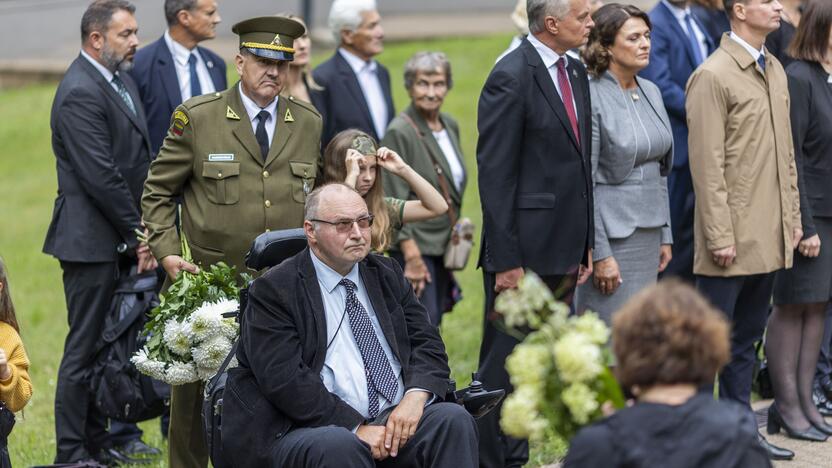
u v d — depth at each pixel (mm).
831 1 13227
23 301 23234
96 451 13242
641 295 6574
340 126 15836
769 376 14188
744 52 12641
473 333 18781
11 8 49594
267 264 10055
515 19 15438
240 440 9352
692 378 6395
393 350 9812
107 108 13047
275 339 9367
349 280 9828
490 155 11547
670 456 6234
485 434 11594
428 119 14812
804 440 13258
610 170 12219
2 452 10016
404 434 9391
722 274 12562
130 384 12188
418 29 48062
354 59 16141
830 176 13328
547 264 11625
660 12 15664
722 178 12492
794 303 13242
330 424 9320
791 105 13180
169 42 14555
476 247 24656
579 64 12000
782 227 12672
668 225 12852
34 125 40312
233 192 11375
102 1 13164
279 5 47719
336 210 9562
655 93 12734
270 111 11672
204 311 10125
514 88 11461
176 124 11445
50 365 18375
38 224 30094
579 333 6488
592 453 6324
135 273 13000
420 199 12188
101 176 12742
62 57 49688
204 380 10375
